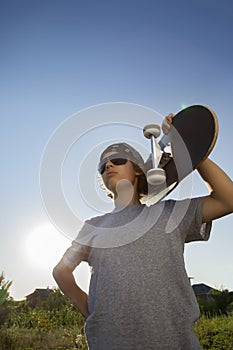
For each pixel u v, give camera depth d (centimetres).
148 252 150
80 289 166
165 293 142
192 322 142
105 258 152
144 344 135
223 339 403
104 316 142
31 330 448
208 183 164
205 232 163
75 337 432
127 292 142
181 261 151
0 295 474
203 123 150
